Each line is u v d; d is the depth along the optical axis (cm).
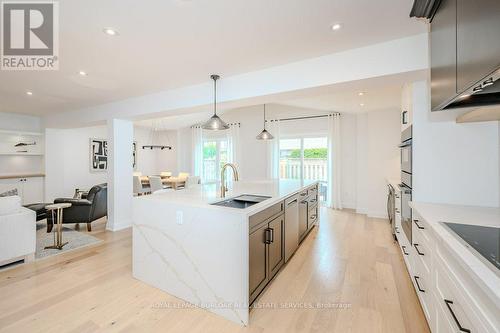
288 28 191
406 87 271
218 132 777
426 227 163
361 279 241
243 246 179
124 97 392
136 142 807
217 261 191
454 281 114
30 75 290
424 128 221
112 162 414
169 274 218
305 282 236
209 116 729
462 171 210
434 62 156
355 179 571
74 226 436
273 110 669
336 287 226
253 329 173
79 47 221
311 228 389
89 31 194
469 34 107
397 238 325
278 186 332
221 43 215
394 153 476
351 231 399
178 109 349
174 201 220
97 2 157
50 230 393
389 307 195
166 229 220
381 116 487
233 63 259
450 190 213
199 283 200
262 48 225
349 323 177
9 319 181
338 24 185
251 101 305
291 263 278
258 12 170
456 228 138
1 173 539
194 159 797
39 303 202
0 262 260
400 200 290
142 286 230
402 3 160
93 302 204
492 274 85
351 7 164
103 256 300
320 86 245
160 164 879
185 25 186
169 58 246
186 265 207
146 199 235
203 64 262
